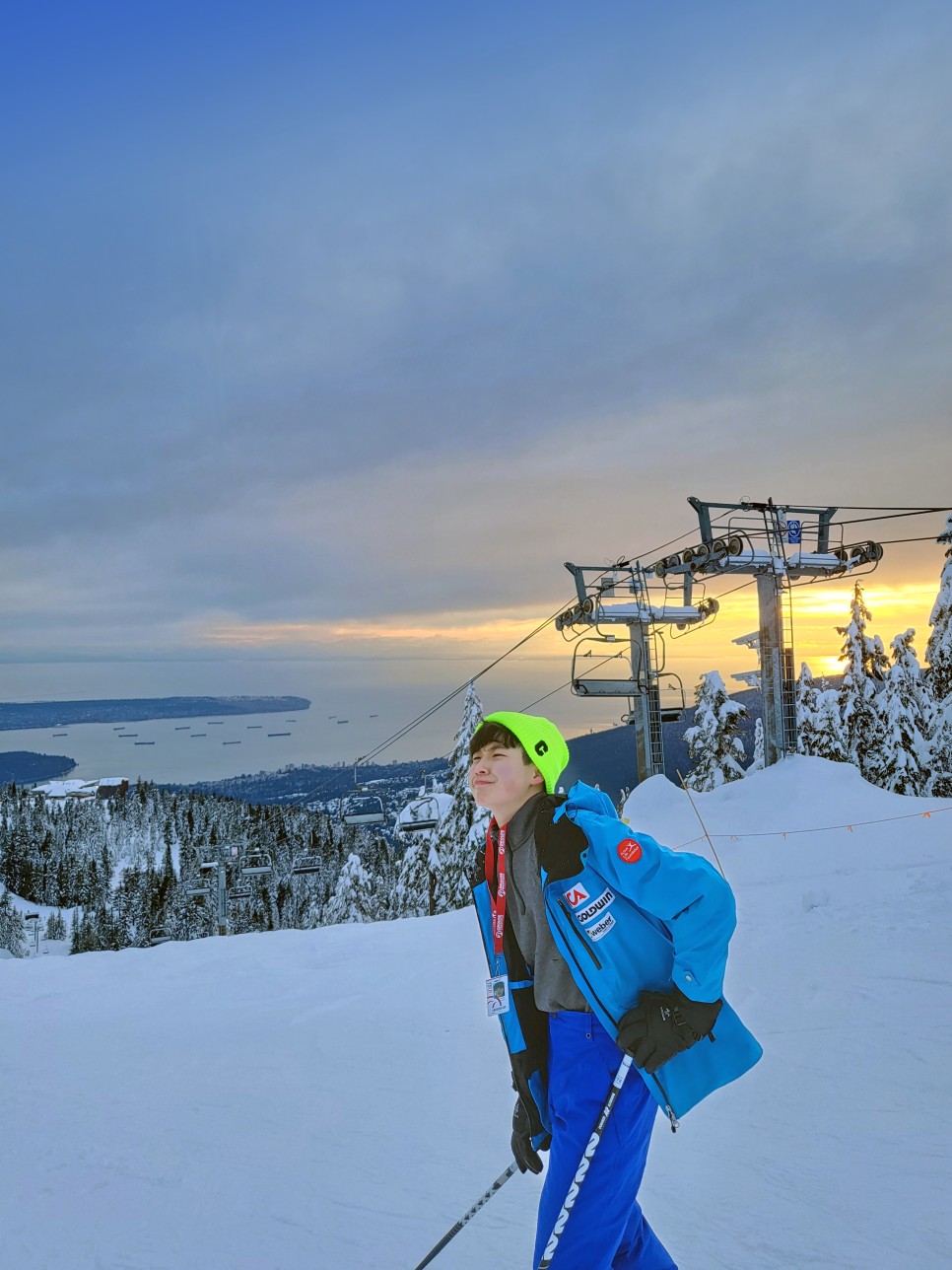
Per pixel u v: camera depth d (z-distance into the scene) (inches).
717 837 573.6
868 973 226.7
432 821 1307.8
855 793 606.5
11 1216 126.3
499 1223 114.8
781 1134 135.7
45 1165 145.4
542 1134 87.5
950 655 1139.3
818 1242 102.5
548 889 78.5
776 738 812.6
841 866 450.0
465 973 300.5
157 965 370.0
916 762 1240.8
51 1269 110.3
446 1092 174.6
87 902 7273.6
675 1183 122.3
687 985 73.1
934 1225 104.3
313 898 4352.9
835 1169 121.6
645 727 927.0
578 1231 75.5
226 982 323.6
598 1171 76.4
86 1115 171.8
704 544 810.8
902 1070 157.9
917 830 513.0
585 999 78.8
